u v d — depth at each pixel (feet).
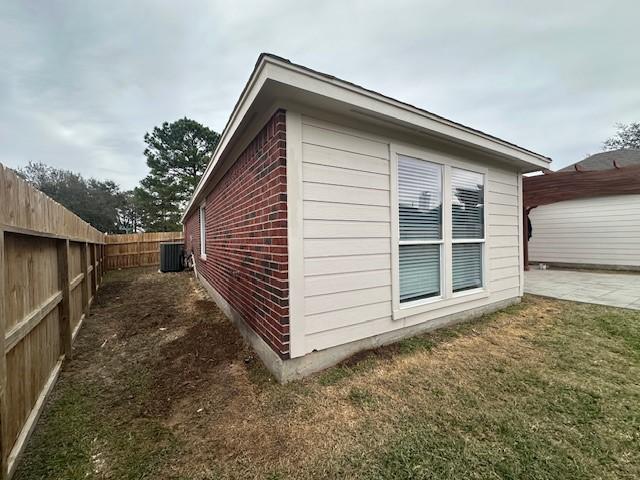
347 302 9.63
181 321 15.16
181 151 65.36
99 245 27.43
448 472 5.13
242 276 12.42
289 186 8.36
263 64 7.25
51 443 6.25
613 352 9.91
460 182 13.52
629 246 28.66
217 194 18.58
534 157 15.58
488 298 14.73
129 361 10.52
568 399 7.24
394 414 6.82
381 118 9.67
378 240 10.42
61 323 10.41
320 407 7.18
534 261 35.14
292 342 8.41
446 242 12.70
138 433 6.54
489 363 9.29
